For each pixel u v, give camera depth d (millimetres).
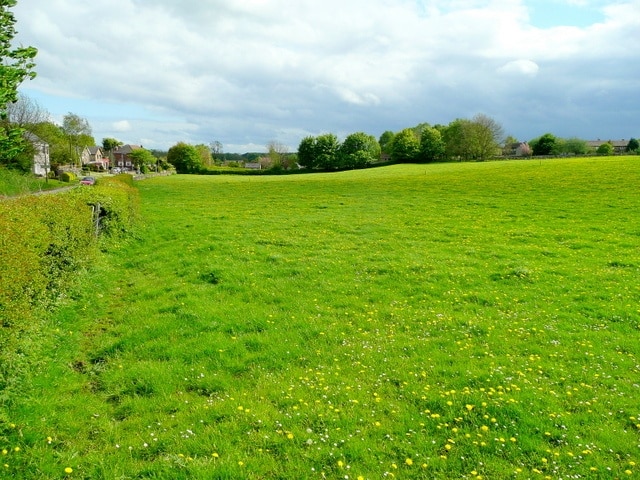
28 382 8242
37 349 9344
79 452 6891
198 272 17609
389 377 9578
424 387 9125
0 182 56156
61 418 7617
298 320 12742
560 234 26281
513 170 70375
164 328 11836
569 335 12016
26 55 12641
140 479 6305
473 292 15859
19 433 6945
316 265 19188
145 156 170125
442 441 7406
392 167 114562
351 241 24953
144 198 52562
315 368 9969
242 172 158875
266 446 7105
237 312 13195
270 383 9180
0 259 8109
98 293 14602
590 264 19703
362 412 8141
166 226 30125
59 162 111938
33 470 6305
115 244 21938
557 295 15609
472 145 138000
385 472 6570
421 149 148500
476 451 7125
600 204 36312
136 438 7242
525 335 12070
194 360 10102
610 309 13945
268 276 17453
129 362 9969
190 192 60312
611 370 10047
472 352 10961
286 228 29234
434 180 62906
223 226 29984
